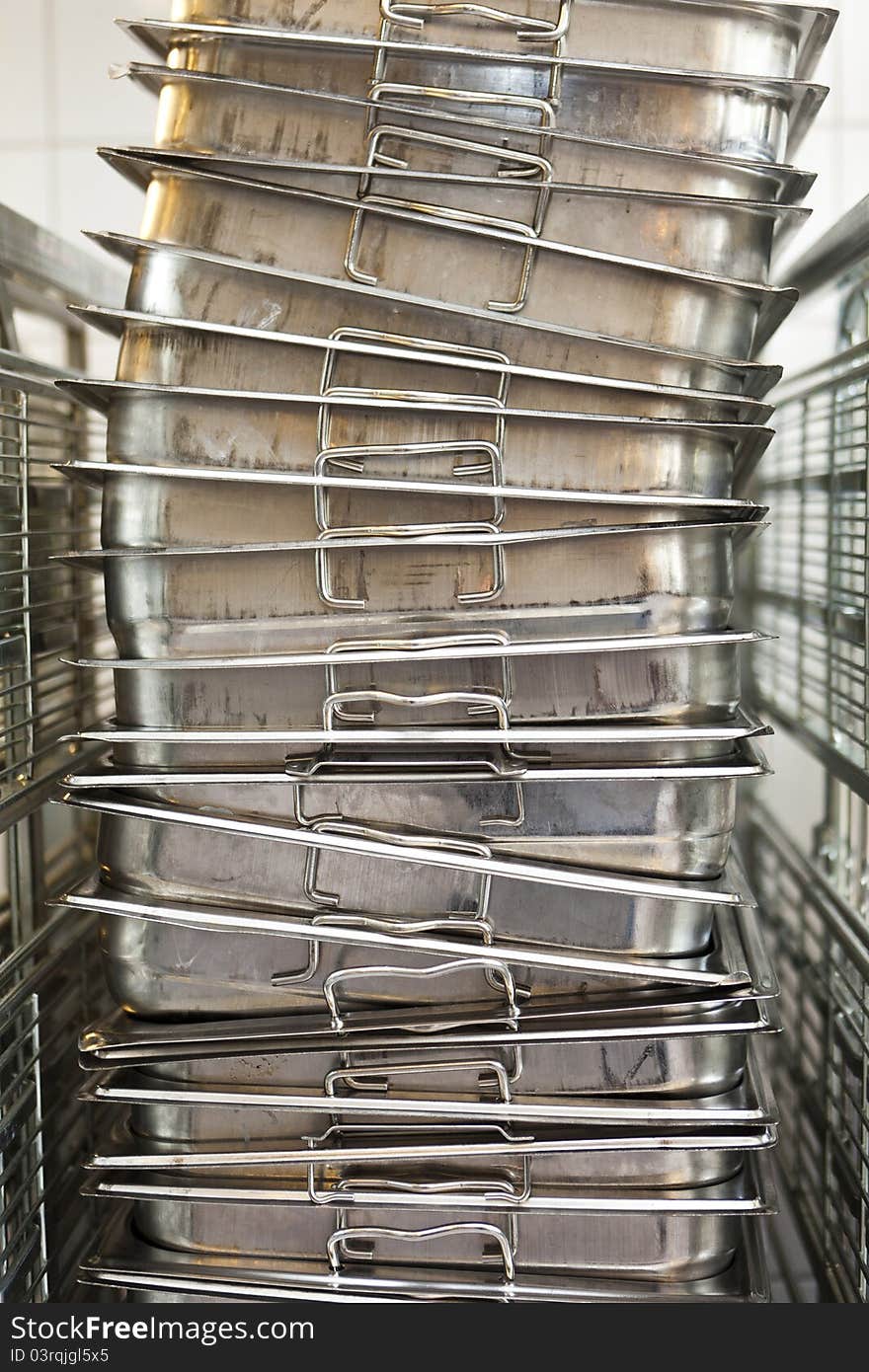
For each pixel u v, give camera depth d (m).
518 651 0.63
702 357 0.61
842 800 1.19
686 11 0.61
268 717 0.66
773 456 1.50
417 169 0.63
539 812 0.66
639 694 0.64
